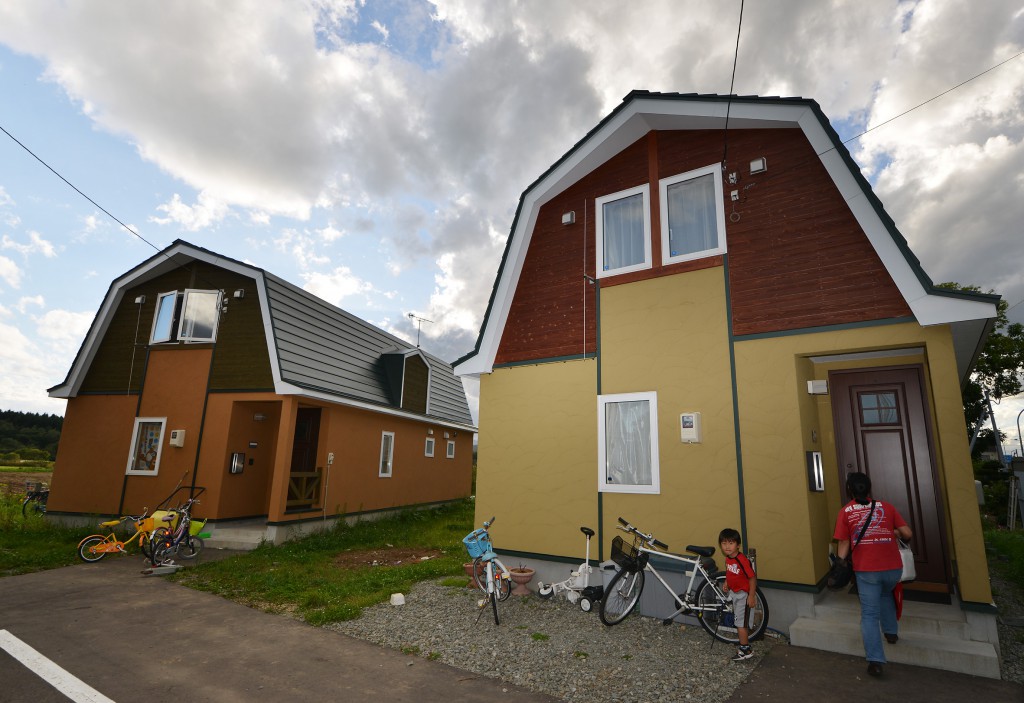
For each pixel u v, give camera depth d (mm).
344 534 11922
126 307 12992
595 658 4770
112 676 4312
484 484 7801
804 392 5992
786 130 6441
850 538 4590
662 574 5961
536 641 5219
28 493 13570
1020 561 8344
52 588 7180
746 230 6445
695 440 6215
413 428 17031
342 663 4648
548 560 7113
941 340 5152
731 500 5969
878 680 4258
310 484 12719
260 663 4641
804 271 6004
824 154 5816
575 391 7324
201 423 11672
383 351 16375
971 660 4371
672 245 7027
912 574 4457
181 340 12023
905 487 5863
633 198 7512
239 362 11750
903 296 5273
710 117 6562
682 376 6527
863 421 6160
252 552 9828
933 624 4781
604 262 7516
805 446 5719
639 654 4871
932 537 5676
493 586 5910
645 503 6512
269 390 11398
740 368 6172
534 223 8211
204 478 11375
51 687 4062
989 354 22812
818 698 3939
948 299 5008
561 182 7867
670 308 6773
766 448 5863
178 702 3867
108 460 12102
